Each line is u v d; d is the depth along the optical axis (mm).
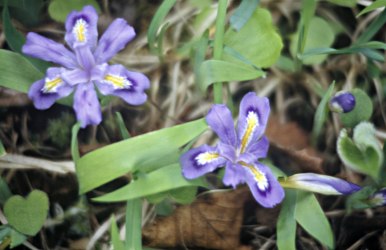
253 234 581
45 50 557
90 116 546
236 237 577
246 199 572
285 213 553
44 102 552
